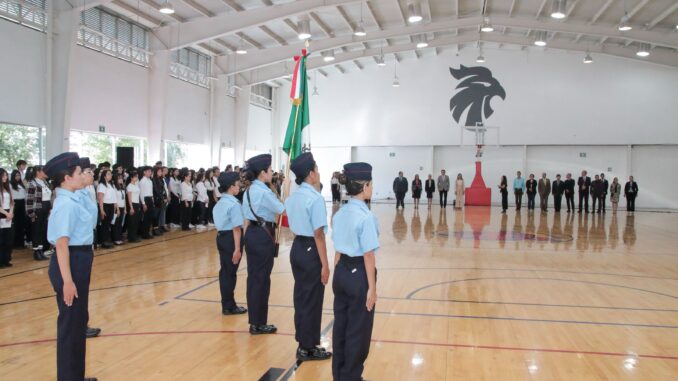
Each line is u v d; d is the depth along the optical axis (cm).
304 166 402
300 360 410
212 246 1020
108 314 536
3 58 1082
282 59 1898
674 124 2223
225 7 1475
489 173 2459
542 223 1547
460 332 483
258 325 473
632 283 704
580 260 891
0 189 767
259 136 2464
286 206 414
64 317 329
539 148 2397
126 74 1484
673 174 2262
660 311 560
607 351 432
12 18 1102
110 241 1041
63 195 328
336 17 1677
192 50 1855
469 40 2091
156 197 1164
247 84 2184
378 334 477
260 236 464
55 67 1197
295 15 1437
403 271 785
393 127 2517
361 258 329
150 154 1600
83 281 335
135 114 1532
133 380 367
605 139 2300
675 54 2034
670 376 379
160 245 1028
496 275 756
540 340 461
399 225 1470
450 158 2503
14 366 394
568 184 1988
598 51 2089
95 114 1368
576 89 2322
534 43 1855
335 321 340
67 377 329
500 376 378
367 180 333
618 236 1241
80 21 1300
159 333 475
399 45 2127
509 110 2392
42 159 1199
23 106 1134
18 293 622
